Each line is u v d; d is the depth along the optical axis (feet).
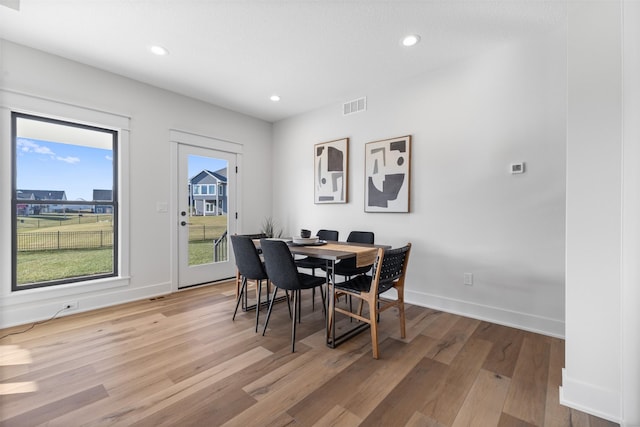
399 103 10.63
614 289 4.60
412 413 4.69
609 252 4.64
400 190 10.50
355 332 7.69
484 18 7.08
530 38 7.93
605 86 4.66
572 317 4.91
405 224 10.50
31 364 6.11
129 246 10.37
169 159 11.47
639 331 4.28
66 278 9.21
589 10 4.80
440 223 9.65
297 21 7.20
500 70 8.43
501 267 8.48
